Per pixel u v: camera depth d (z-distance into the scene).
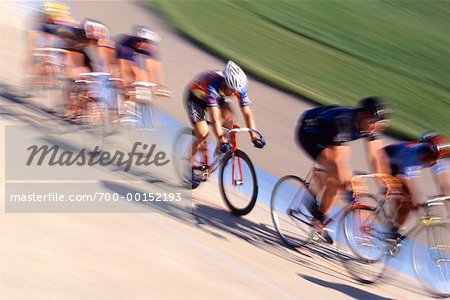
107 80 7.93
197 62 12.36
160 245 5.70
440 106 12.60
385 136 10.44
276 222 6.61
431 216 5.96
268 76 11.96
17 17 12.97
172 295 4.89
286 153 9.20
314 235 6.73
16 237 5.08
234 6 16.83
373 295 5.96
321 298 5.60
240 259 5.92
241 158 6.77
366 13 17.61
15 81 9.61
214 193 7.46
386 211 6.15
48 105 8.94
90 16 14.17
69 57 8.59
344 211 6.34
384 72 13.91
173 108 10.07
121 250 5.39
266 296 5.33
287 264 6.15
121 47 8.50
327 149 6.17
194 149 7.10
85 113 7.96
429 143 5.99
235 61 12.54
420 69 14.47
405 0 19.00
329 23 16.53
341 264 6.53
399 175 6.01
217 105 6.73
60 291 4.51
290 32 15.44
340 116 6.06
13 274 4.55
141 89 7.87
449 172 8.24
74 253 5.11
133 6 15.54
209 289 5.15
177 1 16.53
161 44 13.04
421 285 6.03
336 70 13.50
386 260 6.05
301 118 6.54
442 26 17.50
